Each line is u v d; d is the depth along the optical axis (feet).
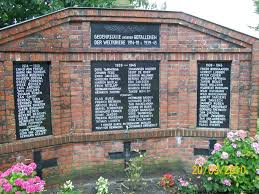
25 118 16.63
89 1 27.58
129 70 18.21
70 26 17.13
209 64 18.56
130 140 18.65
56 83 17.16
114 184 17.52
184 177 18.34
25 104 16.56
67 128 17.76
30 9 28.14
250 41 17.95
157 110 18.84
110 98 18.16
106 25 17.65
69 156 17.99
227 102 18.65
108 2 27.53
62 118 17.60
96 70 17.80
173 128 19.06
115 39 17.85
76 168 18.16
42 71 16.87
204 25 18.02
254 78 18.22
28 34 16.08
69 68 17.47
